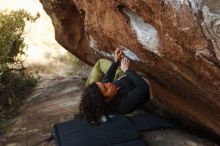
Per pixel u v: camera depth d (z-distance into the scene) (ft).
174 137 15.29
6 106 20.30
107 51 13.42
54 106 19.39
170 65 10.40
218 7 7.63
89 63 19.25
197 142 14.80
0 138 17.08
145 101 10.64
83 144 14.60
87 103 9.65
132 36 10.73
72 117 17.62
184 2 7.96
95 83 9.75
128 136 14.93
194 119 14.05
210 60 8.43
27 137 16.71
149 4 8.77
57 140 15.05
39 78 23.80
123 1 9.68
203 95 11.04
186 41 8.54
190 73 9.93
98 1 11.08
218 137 14.06
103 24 11.69
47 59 27.48
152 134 15.64
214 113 12.05
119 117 16.19
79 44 17.67
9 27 20.70
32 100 21.01
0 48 19.99
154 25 9.25
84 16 13.44
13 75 22.61
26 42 29.63
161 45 9.69
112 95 9.78
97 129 15.40
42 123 17.65
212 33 7.82
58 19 16.71
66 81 23.03
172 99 13.76
